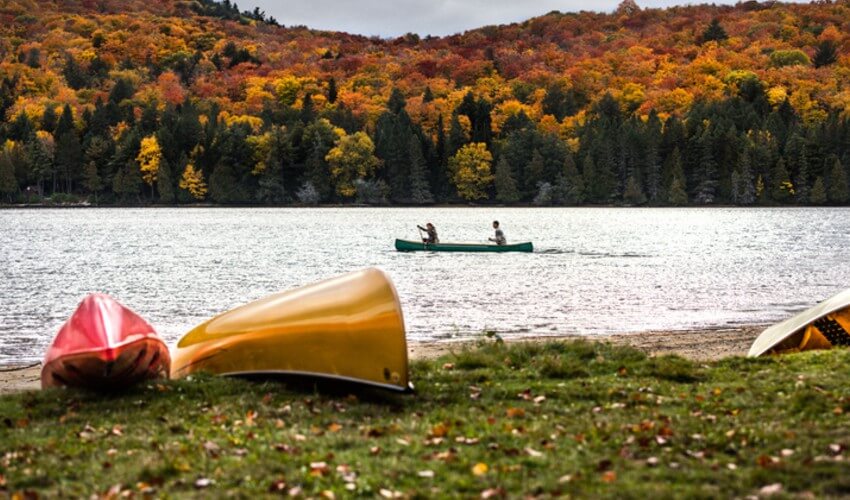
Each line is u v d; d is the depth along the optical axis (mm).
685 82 148000
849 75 145750
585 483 6680
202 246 49531
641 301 25203
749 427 8125
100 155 122250
